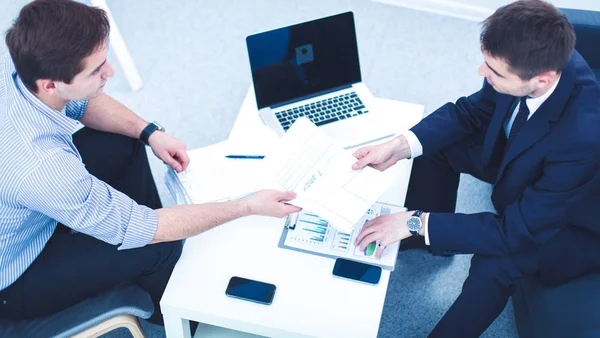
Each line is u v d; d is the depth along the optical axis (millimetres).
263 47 1771
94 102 1815
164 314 1511
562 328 1585
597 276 1677
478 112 1874
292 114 1830
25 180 1359
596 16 2119
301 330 1424
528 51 1398
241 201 1514
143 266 1632
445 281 2145
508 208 1616
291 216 1609
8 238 1479
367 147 1716
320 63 1849
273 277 1509
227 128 2629
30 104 1407
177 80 2816
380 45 2973
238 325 1469
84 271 1585
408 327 2031
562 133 1531
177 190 1680
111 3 3160
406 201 2066
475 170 1963
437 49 2967
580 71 1584
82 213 1409
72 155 1433
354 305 1462
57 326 1498
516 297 1899
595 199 1641
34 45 1302
